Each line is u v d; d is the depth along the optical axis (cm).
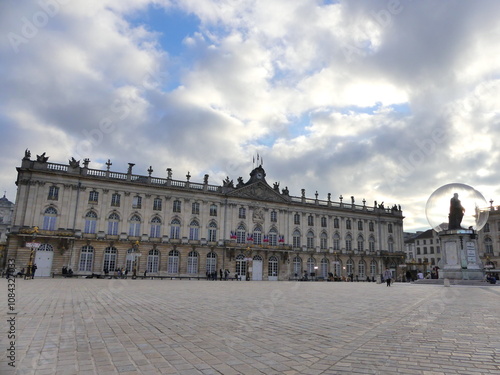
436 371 595
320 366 630
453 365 630
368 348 758
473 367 617
